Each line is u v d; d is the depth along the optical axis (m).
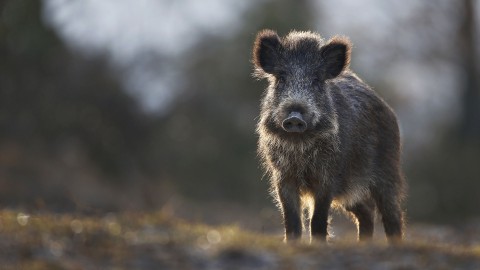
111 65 140.88
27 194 96.75
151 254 36.22
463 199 142.00
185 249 37.00
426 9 174.62
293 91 44.62
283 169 45.44
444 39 173.75
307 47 46.28
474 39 169.25
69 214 50.25
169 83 171.38
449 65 177.62
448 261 37.56
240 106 175.50
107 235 38.47
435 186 144.12
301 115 43.25
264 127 45.81
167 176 148.75
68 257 35.34
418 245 39.31
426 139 172.75
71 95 132.12
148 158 145.25
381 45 181.62
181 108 170.25
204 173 161.50
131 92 145.12
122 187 128.00
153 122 150.12
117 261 35.25
